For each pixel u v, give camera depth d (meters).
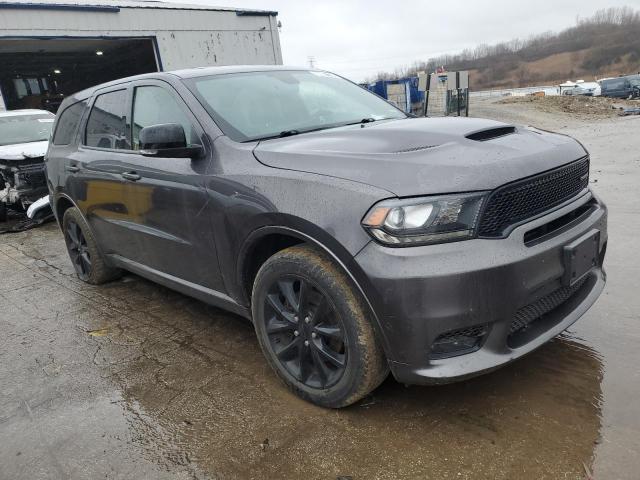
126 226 3.67
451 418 2.33
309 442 2.28
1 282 5.24
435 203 2.02
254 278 2.82
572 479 1.91
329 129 3.03
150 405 2.71
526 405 2.37
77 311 4.17
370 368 2.25
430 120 2.90
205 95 3.11
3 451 2.45
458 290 2.00
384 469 2.07
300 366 2.53
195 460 2.26
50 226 7.95
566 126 20.78
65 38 14.94
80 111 4.43
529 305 2.24
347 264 2.16
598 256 2.61
